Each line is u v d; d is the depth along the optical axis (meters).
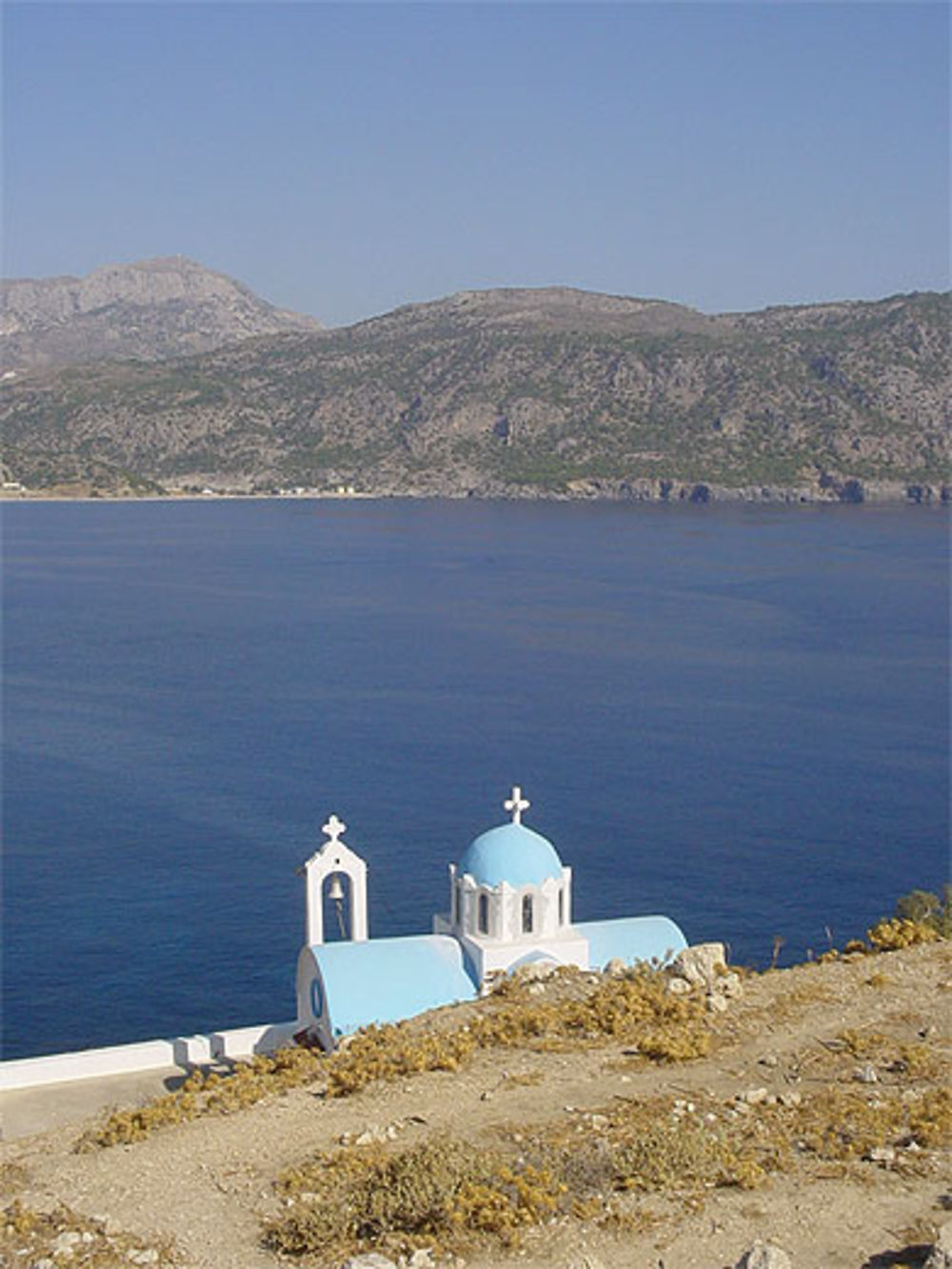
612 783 97.50
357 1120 19.05
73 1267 15.16
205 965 64.69
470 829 85.69
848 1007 22.28
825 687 135.75
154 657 156.38
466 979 33.38
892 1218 14.90
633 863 79.12
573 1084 19.66
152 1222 16.28
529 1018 22.83
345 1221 15.52
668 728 116.50
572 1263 13.67
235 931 68.81
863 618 187.62
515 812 36.75
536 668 147.50
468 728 116.06
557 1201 15.58
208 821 87.94
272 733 113.81
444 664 150.38
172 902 72.81
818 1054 20.28
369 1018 32.09
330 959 33.22
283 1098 20.67
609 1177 16.16
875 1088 18.84
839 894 74.12
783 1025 21.66
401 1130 18.45
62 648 163.25
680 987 23.88
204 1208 16.58
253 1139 18.77
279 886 75.31
